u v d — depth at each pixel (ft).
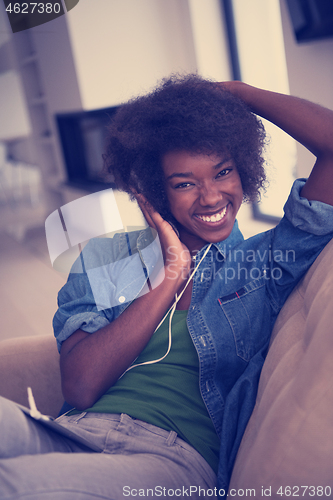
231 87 3.16
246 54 11.91
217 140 2.71
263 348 2.96
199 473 2.42
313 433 1.76
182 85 2.94
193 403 2.72
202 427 2.65
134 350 2.74
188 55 12.89
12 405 2.27
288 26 8.41
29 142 22.58
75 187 14.58
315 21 7.30
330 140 2.85
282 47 10.55
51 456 2.04
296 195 2.96
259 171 3.13
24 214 18.83
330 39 7.62
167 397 2.70
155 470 2.24
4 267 11.89
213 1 12.10
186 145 2.71
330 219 2.81
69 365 2.73
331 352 1.79
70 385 2.70
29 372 3.28
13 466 1.90
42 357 3.33
